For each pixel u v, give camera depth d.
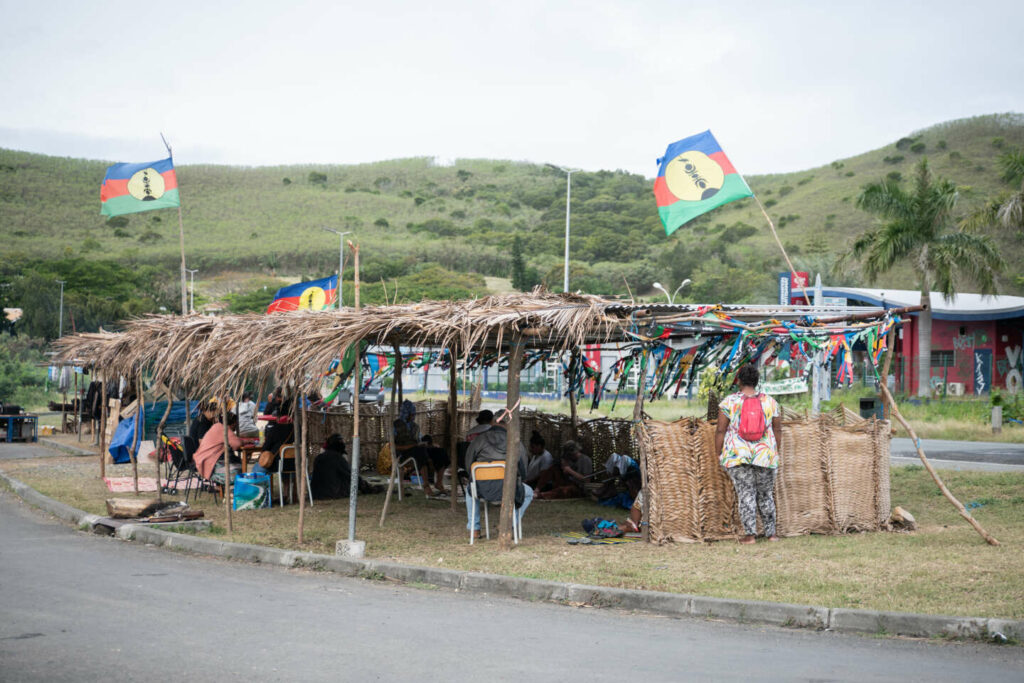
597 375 12.03
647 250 101.62
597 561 8.44
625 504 12.18
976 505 11.59
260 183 175.00
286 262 108.69
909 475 14.09
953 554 8.35
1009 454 18.52
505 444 9.70
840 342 9.66
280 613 6.60
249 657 5.38
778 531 9.70
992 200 25.17
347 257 104.50
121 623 6.17
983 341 38.09
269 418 13.17
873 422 10.24
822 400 25.97
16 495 13.52
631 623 6.49
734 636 6.12
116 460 14.91
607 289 81.62
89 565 8.34
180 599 7.00
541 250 103.19
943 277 32.19
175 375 11.24
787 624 6.45
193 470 13.20
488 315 9.02
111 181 14.60
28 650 5.44
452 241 112.06
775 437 9.33
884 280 77.94
